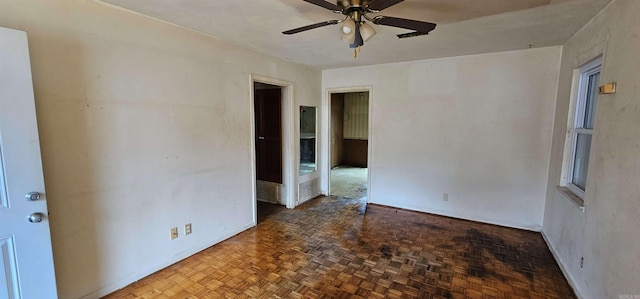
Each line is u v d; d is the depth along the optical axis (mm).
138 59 2256
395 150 4254
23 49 1570
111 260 2189
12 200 1572
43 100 1770
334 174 7176
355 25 1784
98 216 2088
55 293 1772
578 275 2189
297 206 4426
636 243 1479
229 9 2139
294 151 4305
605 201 1830
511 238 3250
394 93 4172
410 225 3645
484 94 3566
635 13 1603
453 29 2584
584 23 2375
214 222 3039
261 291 2250
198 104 2764
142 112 2311
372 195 4527
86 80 1965
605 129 1893
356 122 8422
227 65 3045
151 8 2125
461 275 2477
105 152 2100
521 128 3406
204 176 2887
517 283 2363
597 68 2375
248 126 3383
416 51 3420
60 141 1856
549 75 3203
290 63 4039
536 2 1972
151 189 2424
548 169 3295
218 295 2197
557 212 2834
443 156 3910
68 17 1859
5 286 1584
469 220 3816
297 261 2719
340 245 3064
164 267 2568
